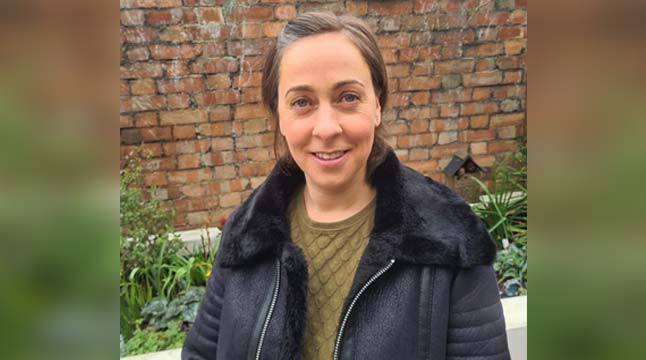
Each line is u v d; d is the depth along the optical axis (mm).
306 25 1026
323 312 1076
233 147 3072
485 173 3318
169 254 2869
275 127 1160
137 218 2801
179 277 2793
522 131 3346
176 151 3010
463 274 1038
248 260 1139
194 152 3033
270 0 2975
